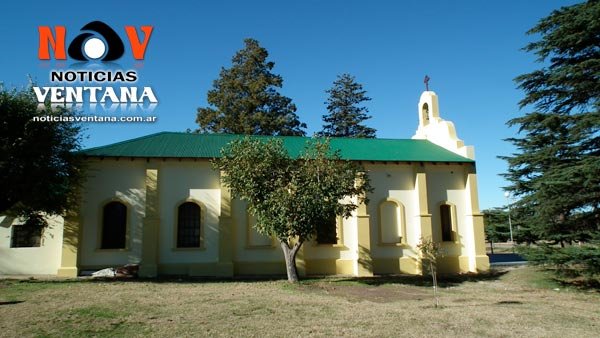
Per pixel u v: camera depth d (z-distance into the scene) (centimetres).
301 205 1873
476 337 1051
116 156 2255
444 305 1518
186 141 2562
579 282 2062
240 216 2377
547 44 2056
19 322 1117
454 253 2623
